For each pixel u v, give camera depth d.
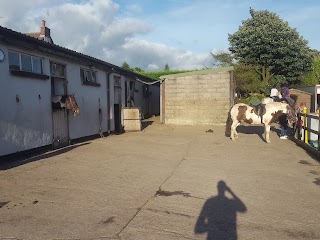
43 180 6.14
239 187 5.95
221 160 8.50
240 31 38.16
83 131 12.13
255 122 12.04
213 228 4.05
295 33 36.31
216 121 18.27
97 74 13.56
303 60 36.19
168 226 4.07
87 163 7.82
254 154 9.46
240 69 33.34
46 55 9.48
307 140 10.68
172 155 9.13
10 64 7.95
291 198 5.36
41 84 9.20
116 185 5.90
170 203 4.96
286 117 12.15
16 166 7.32
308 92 23.72
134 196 5.27
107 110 14.55
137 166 7.57
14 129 8.00
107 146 10.73
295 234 3.94
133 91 21.09
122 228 3.97
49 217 4.29
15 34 7.63
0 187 5.62
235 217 4.45
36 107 8.95
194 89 18.61
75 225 4.04
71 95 10.13
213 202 5.06
